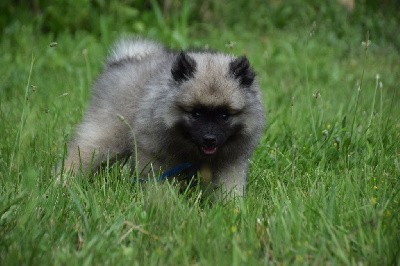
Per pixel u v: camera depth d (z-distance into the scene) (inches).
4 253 232.7
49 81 517.3
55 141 371.6
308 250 239.1
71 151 336.8
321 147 360.2
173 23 687.7
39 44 607.5
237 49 614.9
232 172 316.5
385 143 367.2
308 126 390.3
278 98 467.2
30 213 259.0
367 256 234.8
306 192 303.3
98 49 604.7
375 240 243.1
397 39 660.7
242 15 721.6
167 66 320.2
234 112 302.0
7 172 309.6
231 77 302.8
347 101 458.9
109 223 259.8
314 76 550.6
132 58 354.3
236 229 252.4
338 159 353.7
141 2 702.5
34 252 225.5
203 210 284.4
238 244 240.5
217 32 679.7
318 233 249.0
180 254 233.3
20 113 418.9
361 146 362.9
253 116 310.2
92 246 237.9
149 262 231.6
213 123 299.1
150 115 306.0
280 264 231.6
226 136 302.2
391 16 711.1
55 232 251.0
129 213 267.9
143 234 250.7
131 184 302.2
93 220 258.4
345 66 589.0
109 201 286.0
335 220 261.1
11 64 561.3
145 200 279.1
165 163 310.8
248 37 669.9
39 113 416.8
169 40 641.0
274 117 408.8
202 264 225.3
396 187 302.4
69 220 263.4
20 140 324.8
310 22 696.4
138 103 321.7
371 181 308.5
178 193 297.9
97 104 341.4
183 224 254.7
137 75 333.7
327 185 310.8
